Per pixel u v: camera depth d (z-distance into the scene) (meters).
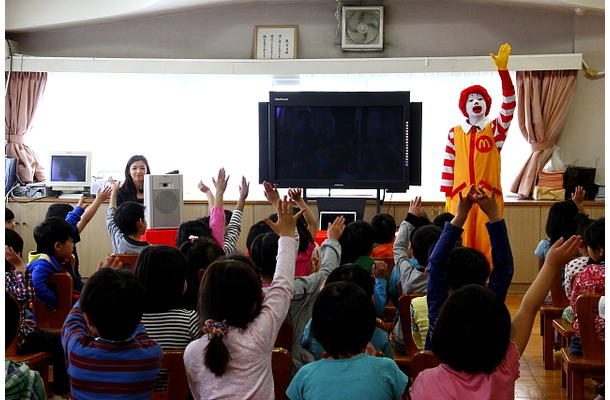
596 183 6.87
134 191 5.64
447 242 2.42
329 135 6.44
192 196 7.01
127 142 7.37
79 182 6.85
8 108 7.18
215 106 7.32
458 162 5.85
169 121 7.34
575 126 6.92
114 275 2.02
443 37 7.05
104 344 2.00
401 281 3.13
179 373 2.13
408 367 2.91
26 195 6.86
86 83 7.34
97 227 6.78
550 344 4.07
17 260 3.17
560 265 1.97
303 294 2.67
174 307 2.42
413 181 6.43
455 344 1.73
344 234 3.23
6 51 7.13
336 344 1.89
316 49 7.15
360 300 1.89
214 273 1.99
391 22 7.09
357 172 6.44
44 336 3.17
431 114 7.11
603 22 6.86
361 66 6.93
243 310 1.98
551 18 6.95
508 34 7.00
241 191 3.70
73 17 7.05
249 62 7.01
